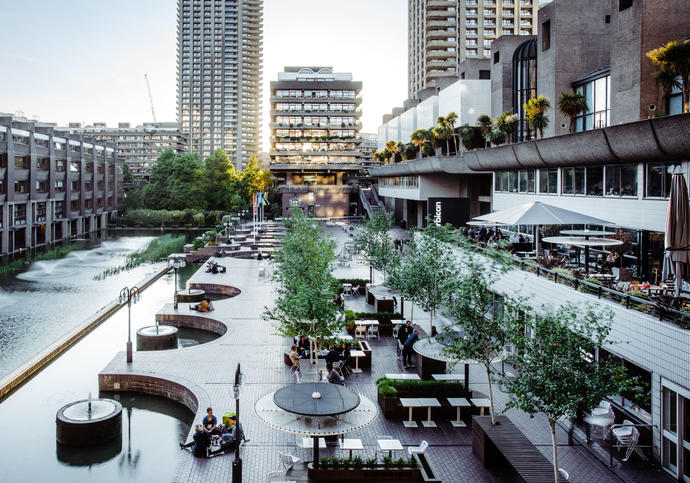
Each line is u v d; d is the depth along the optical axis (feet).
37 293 146.41
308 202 377.30
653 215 73.31
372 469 43.37
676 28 87.25
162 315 107.45
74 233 325.01
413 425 56.24
